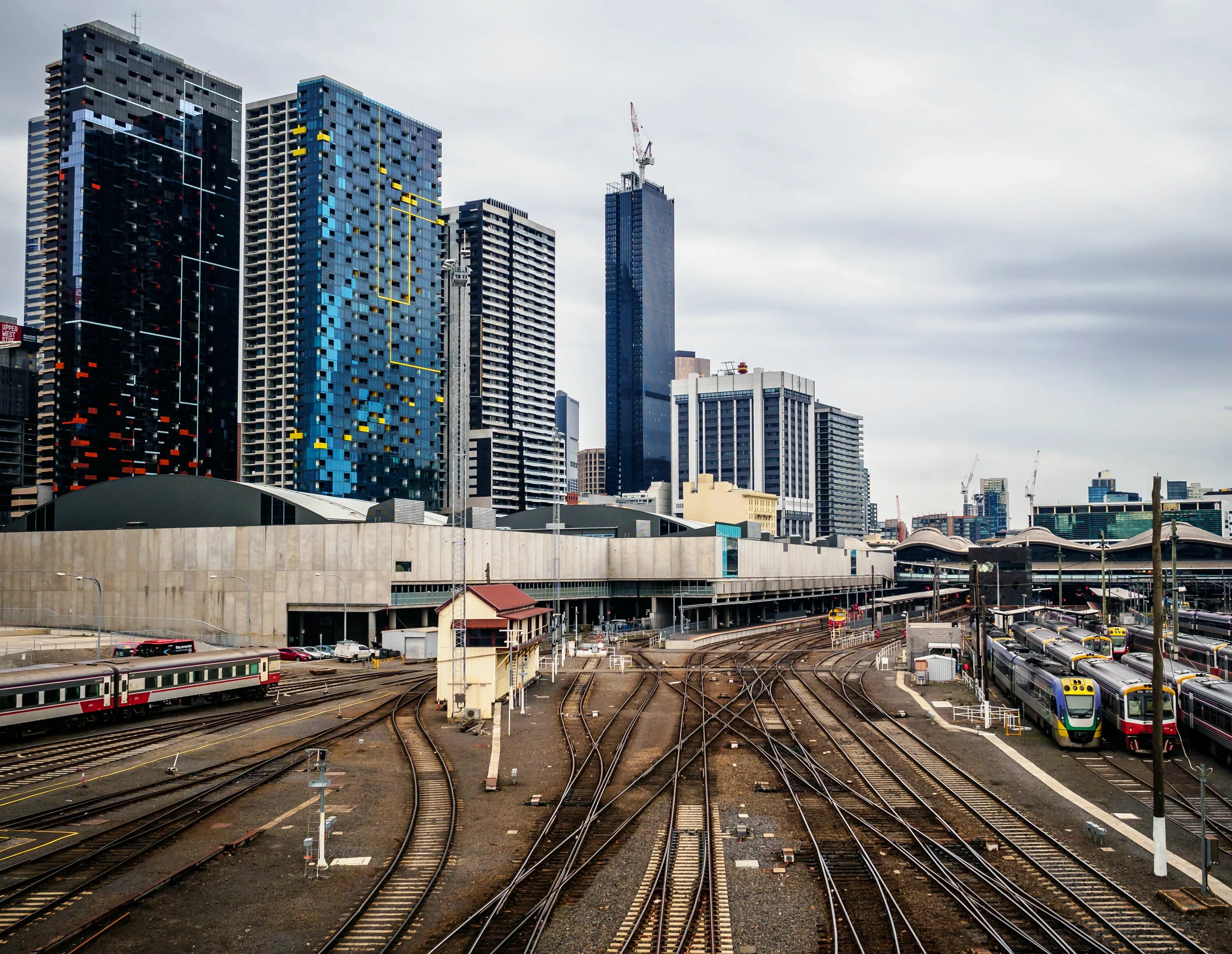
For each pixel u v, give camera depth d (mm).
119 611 123500
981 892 28500
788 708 65000
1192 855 32125
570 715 61750
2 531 134875
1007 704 65875
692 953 24422
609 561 156750
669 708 64688
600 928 26000
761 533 179750
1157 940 25094
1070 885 29062
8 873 29984
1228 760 45812
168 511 124500
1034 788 41188
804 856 31984
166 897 28422
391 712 62312
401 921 26484
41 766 45781
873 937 25344
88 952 24766
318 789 36312
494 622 61188
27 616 130125
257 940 25406
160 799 39469
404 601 113938
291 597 114375
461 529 122938
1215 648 70938
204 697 66000
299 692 74750
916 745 51156
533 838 34094
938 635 90125
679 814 37125
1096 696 49812
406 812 37531
